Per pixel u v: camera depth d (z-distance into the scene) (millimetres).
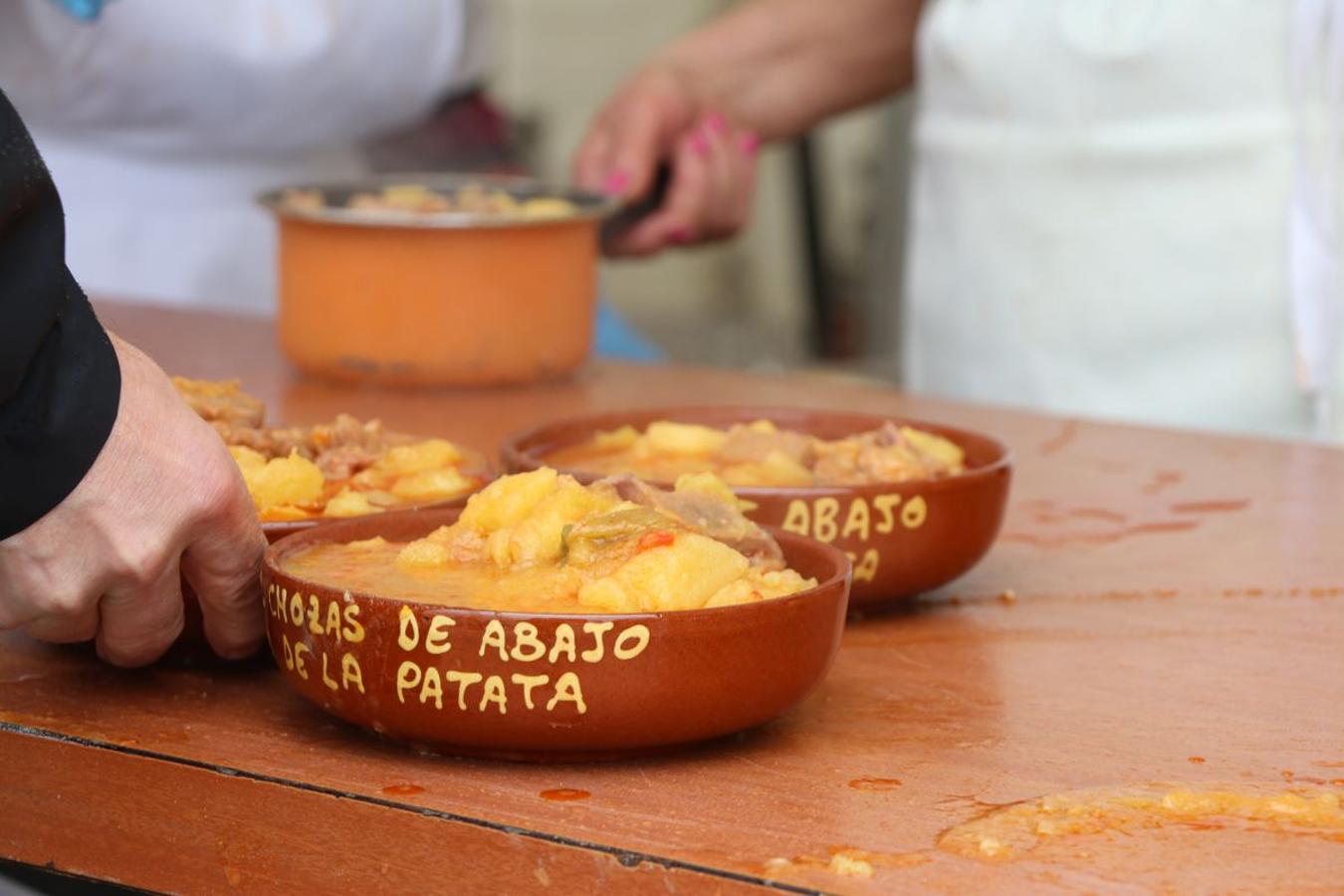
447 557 1199
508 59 8062
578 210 2477
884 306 7492
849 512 1392
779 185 8195
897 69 3459
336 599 1104
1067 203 2891
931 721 1220
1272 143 2693
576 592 1125
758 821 1035
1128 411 2906
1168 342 2848
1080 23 2814
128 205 3619
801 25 3363
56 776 1175
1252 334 2768
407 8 3633
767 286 8312
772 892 951
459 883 1037
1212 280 2781
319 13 3484
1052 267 2934
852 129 7840
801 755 1147
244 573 1232
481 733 1088
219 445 1189
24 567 1160
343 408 2279
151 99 3477
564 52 8195
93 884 1255
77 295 1137
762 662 1100
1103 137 2822
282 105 3574
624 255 3129
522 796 1070
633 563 1111
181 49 3395
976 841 1010
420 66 3732
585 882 998
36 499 1121
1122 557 1687
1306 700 1273
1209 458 2145
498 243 2383
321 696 1143
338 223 2342
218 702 1253
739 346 7637
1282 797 1078
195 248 3678
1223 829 1031
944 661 1360
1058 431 2297
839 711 1239
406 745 1151
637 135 3023
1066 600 1537
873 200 7625
